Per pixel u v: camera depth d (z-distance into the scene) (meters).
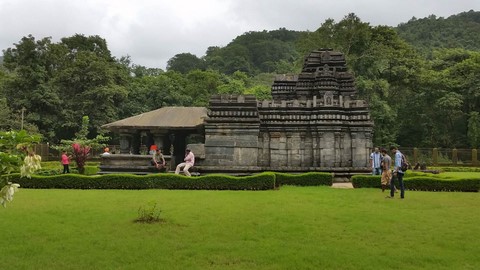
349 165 26.14
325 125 26.11
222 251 8.73
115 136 63.94
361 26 58.03
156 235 10.05
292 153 26.59
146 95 71.06
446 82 62.53
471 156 54.00
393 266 7.79
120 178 21.11
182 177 21.05
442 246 9.25
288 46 146.75
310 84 30.86
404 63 61.56
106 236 9.98
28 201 15.70
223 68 127.31
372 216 12.56
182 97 72.44
